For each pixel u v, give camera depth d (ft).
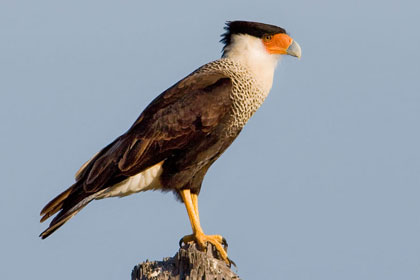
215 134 35.73
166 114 35.35
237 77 36.40
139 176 35.86
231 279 25.05
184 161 35.65
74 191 35.45
